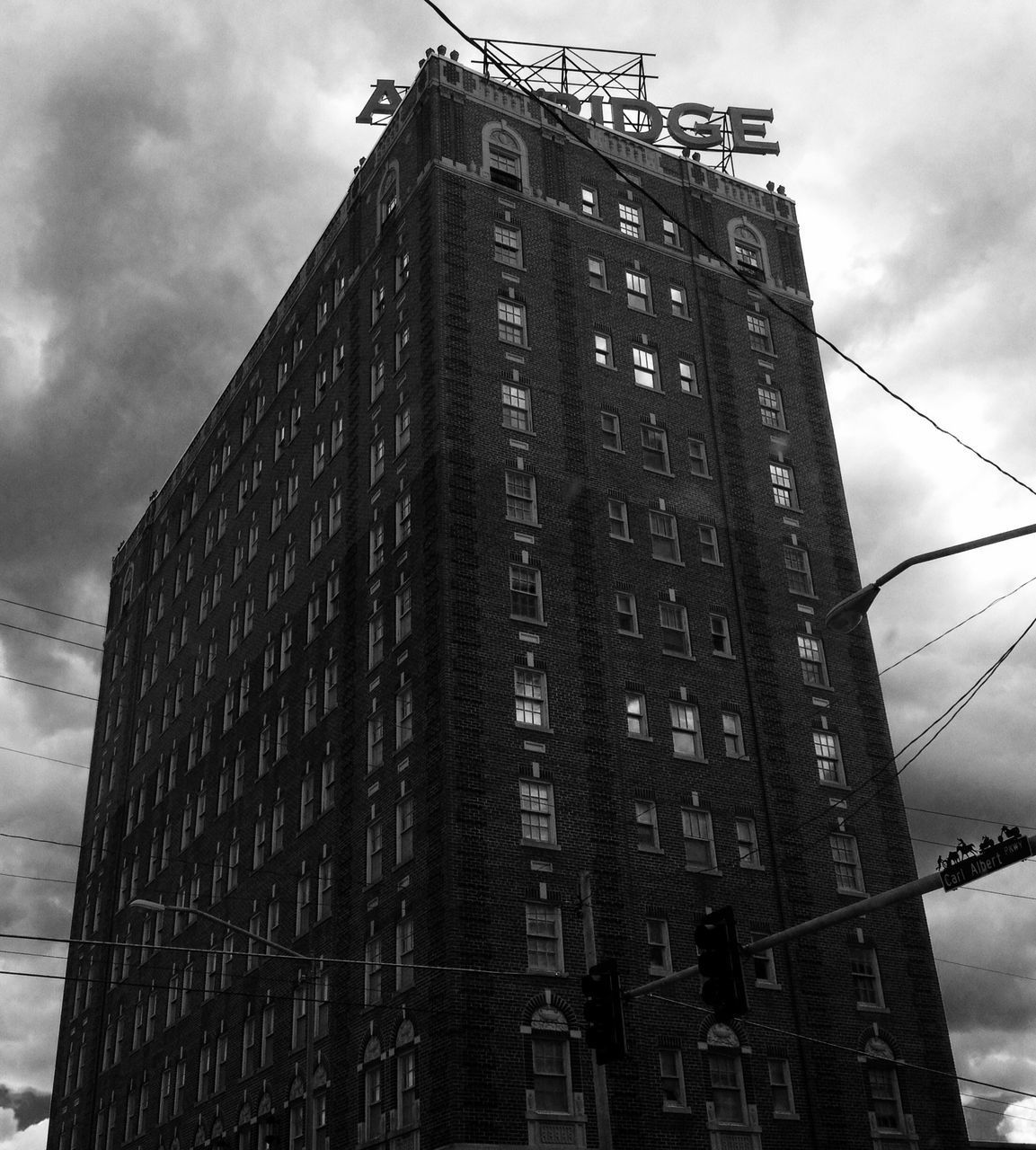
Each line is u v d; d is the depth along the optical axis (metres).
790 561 58.84
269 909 57.38
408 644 49.94
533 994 42.22
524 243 58.88
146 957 71.56
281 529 67.69
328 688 56.94
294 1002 52.53
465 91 61.28
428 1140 40.25
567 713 48.28
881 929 51.09
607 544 53.34
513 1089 40.38
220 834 66.06
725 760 51.38
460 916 42.41
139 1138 65.25
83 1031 78.12
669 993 44.84
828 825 52.47
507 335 55.88
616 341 59.19
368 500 57.09
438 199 57.69
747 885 48.94
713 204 67.06
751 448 60.59
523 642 48.78
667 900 46.72
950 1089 48.91
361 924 48.00
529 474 52.88
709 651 53.69
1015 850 19.17
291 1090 50.59
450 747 45.16
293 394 70.50
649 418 57.97
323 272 69.69
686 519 56.56
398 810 47.59
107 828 85.25
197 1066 60.72
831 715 55.44
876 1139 46.41
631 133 67.62
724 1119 43.91
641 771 48.91
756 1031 46.00
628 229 63.25
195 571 81.00
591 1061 42.09
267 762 62.22
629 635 51.69
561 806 46.19
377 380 59.62
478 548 49.84
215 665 73.31
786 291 67.00
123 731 87.12
